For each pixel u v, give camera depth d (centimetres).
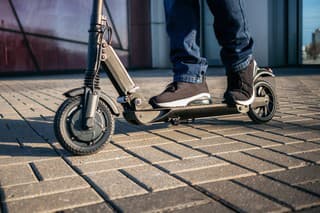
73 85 807
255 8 1292
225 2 250
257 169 189
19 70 1295
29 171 197
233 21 258
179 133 281
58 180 182
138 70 1400
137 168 197
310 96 502
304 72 1027
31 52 1307
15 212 147
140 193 162
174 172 188
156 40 1475
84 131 218
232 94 271
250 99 277
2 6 1262
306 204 145
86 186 173
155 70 1383
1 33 1264
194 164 201
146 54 1475
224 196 155
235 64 270
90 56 221
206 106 264
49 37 1327
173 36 267
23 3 1286
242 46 267
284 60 1307
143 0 1453
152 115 249
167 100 251
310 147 229
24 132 300
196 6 271
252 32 1304
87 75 220
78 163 208
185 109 257
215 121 323
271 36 1286
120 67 239
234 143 244
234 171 187
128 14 1432
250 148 231
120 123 328
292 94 529
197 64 265
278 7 1283
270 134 268
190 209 144
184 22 264
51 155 228
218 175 182
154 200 154
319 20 1194
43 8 1311
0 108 447
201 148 234
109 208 148
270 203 147
